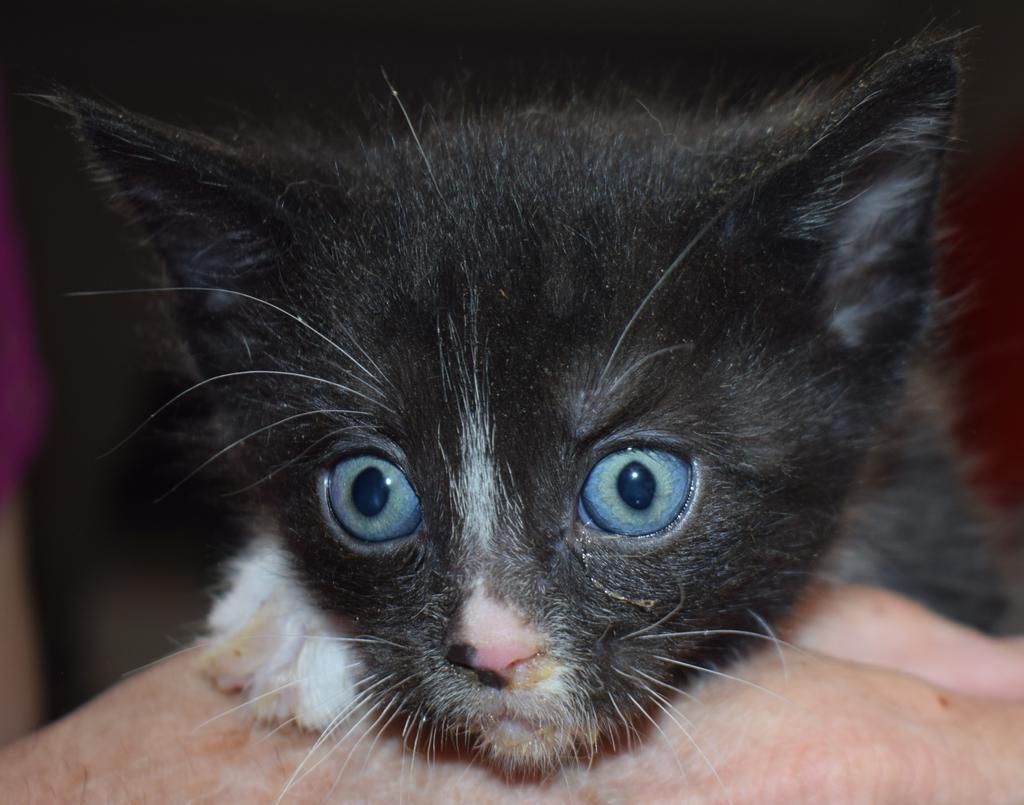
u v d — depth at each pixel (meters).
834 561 0.28
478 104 0.31
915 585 0.30
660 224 0.25
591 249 0.25
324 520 0.26
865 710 0.25
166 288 0.27
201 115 0.44
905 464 0.30
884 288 0.26
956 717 0.26
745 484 0.25
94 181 0.26
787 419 0.26
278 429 0.26
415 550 0.25
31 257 0.40
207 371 0.27
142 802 0.25
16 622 0.31
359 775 0.25
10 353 0.31
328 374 0.25
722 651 0.26
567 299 0.25
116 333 0.40
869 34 0.41
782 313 0.26
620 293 0.25
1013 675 0.27
